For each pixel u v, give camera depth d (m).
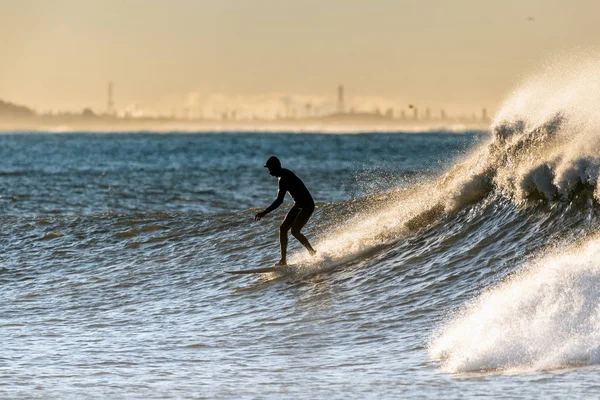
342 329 43.09
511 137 55.25
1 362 39.78
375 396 32.00
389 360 37.19
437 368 35.38
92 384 35.44
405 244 54.88
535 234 48.88
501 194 54.25
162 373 37.22
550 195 50.44
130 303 53.78
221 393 33.50
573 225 47.66
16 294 57.81
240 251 64.75
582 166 48.56
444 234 54.09
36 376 37.00
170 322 48.16
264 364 38.19
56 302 54.94
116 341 44.00
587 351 33.88
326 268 54.81
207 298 53.38
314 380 34.94
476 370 34.69
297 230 55.88
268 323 45.81
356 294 48.88
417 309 44.19
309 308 47.78
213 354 40.50
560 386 31.05
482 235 51.72
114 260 66.06
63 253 69.12
